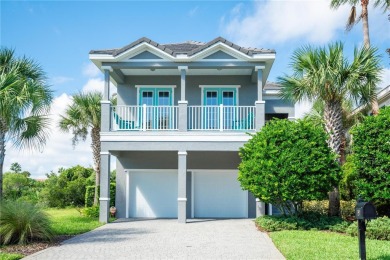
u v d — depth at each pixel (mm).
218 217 19672
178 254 10000
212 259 9438
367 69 15031
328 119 15883
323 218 14492
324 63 15164
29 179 37562
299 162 13805
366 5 20547
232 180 19922
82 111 24016
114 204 21734
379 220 12570
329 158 14133
